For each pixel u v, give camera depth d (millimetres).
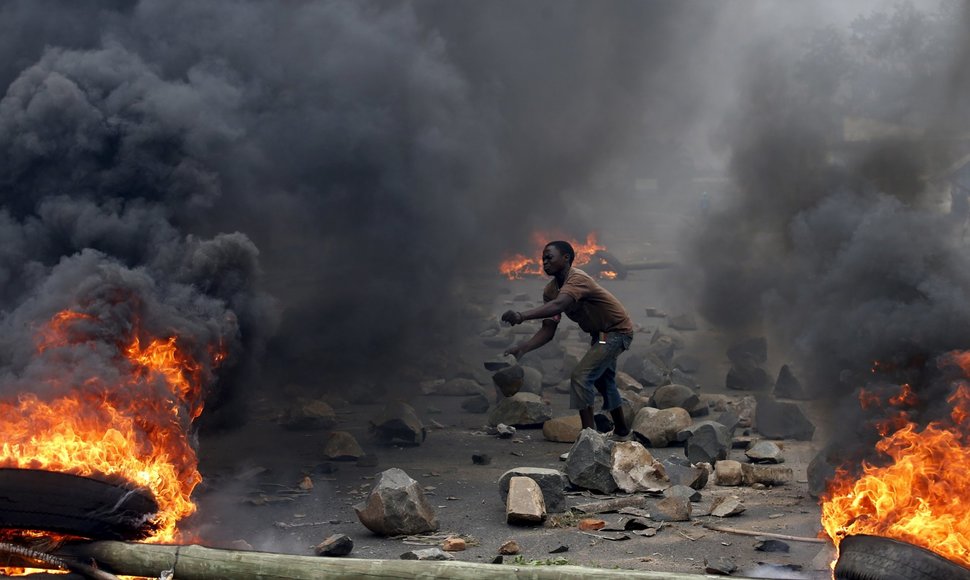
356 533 5617
